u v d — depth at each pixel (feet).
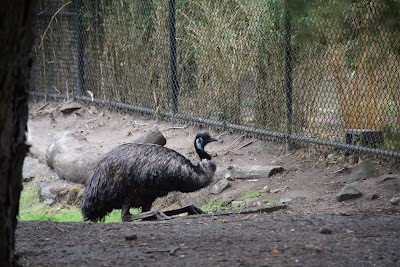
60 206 76.07
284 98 74.33
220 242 40.57
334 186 63.21
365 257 35.88
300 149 72.74
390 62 61.46
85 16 99.09
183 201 69.62
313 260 35.22
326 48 65.46
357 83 65.82
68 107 99.50
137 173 59.93
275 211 57.82
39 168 86.84
